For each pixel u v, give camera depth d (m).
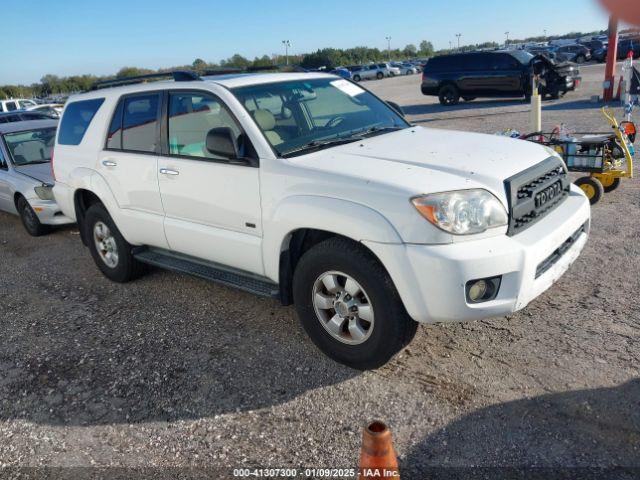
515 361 3.60
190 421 3.32
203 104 4.23
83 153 5.38
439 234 3.08
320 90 4.64
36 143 8.54
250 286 4.10
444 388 3.39
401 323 3.35
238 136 3.96
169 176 4.45
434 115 18.41
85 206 5.80
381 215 3.20
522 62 19.45
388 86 38.44
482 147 3.88
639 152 9.35
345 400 3.38
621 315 4.05
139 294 5.29
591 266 4.97
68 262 6.56
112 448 3.15
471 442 2.92
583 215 3.84
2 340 4.63
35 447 3.22
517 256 3.16
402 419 3.16
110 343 4.38
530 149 3.94
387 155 3.71
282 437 3.12
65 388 3.80
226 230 4.18
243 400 3.48
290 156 3.80
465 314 3.12
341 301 3.57
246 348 4.09
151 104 4.66
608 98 17.08
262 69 5.19
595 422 2.97
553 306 4.28
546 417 3.05
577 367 3.46
